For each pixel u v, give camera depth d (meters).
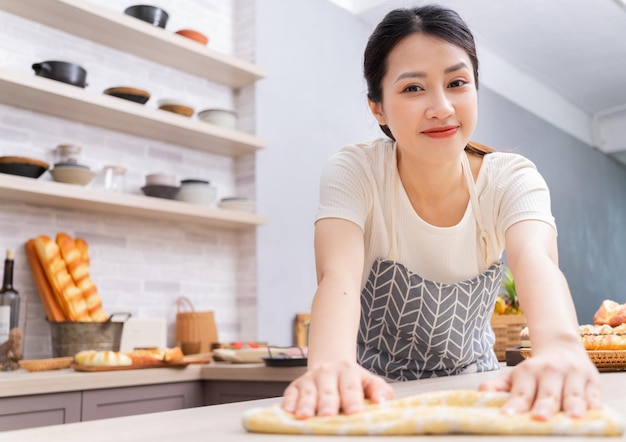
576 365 0.58
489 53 5.73
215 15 3.55
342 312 0.85
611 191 7.92
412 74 0.94
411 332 1.27
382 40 1.01
